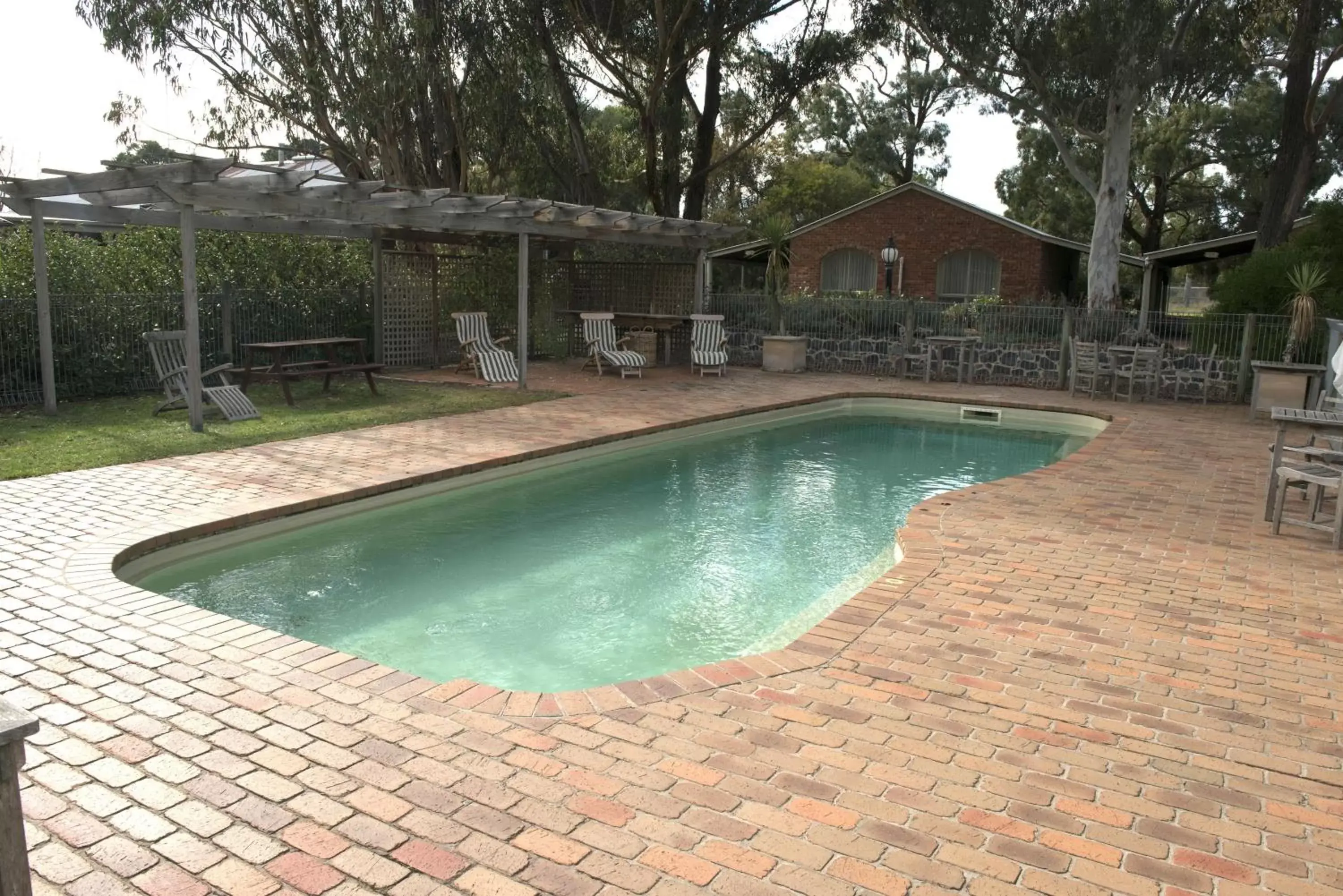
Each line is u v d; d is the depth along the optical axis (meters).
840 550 6.84
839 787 3.04
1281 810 2.98
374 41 16.77
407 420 10.66
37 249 10.20
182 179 8.66
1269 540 6.40
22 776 3.01
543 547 6.78
